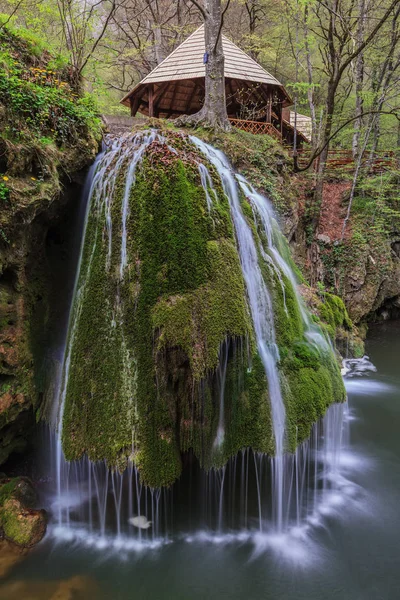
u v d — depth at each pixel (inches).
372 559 159.2
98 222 179.0
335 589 145.1
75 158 193.0
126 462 152.6
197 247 161.5
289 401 182.1
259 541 166.7
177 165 171.6
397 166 588.4
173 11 976.3
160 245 160.4
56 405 177.6
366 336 482.3
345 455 236.8
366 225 510.3
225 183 201.6
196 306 155.8
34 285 189.5
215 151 237.6
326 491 202.5
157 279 158.1
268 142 407.5
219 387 163.3
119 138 223.1
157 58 784.3
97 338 165.2
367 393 326.3
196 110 666.8
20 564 147.3
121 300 162.7
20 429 180.1
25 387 173.3
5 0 290.0
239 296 165.3
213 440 162.2
